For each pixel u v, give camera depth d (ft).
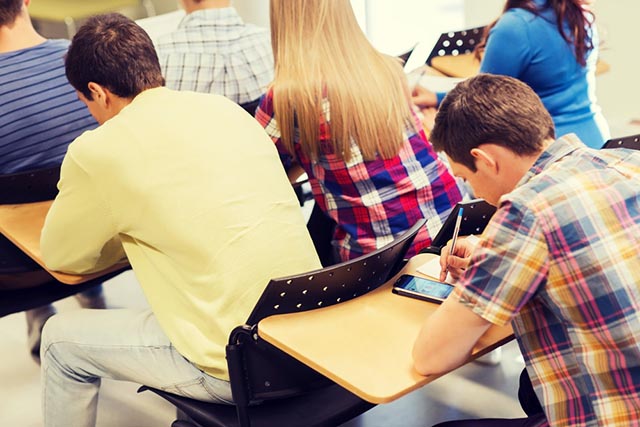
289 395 5.95
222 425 6.00
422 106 9.05
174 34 9.55
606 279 4.62
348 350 5.20
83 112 8.70
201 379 6.11
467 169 5.23
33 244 7.04
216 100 6.58
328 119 7.01
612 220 4.69
